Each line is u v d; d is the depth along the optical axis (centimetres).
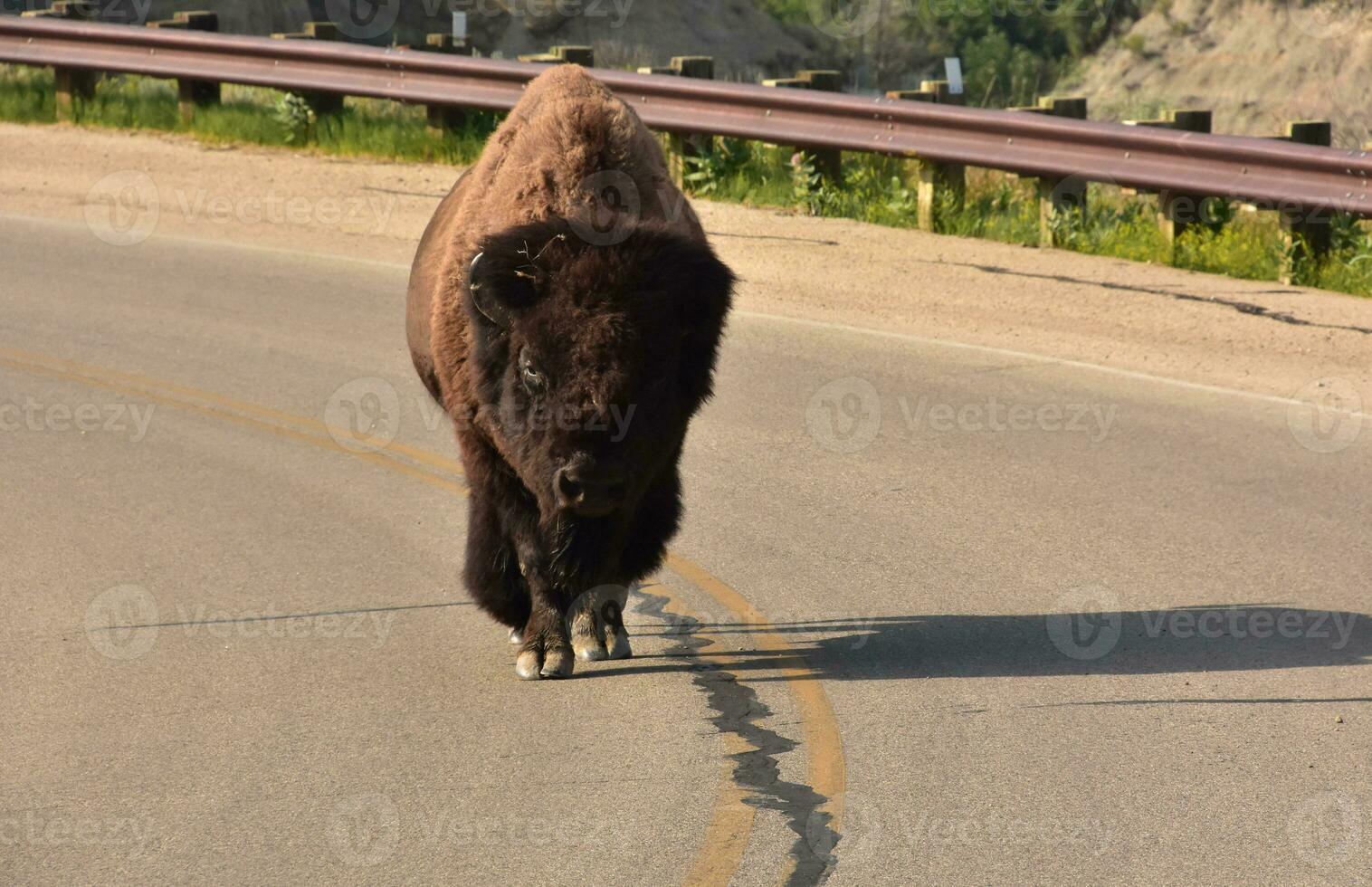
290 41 4578
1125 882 1165
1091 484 2178
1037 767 1366
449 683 1591
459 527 2117
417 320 1777
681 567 1920
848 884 1166
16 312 3172
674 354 1346
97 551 2017
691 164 4062
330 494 2250
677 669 1619
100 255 3591
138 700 1555
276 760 1405
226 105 4938
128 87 5209
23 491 2259
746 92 3859
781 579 1869
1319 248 3256
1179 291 3152
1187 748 1398
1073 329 2930
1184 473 2212
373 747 1432
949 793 1316
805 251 3497
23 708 1534
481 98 4250
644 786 1339
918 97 4047
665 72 4275
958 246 3544
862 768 1366
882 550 1958
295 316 3128
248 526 2114
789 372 2731
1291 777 1339
